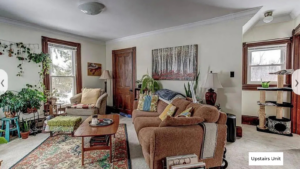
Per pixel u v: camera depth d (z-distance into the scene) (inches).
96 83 192.7
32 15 114.3
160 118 103.0
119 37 179.8
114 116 112.5
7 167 75.7
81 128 84.6
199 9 106.0
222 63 121.3
